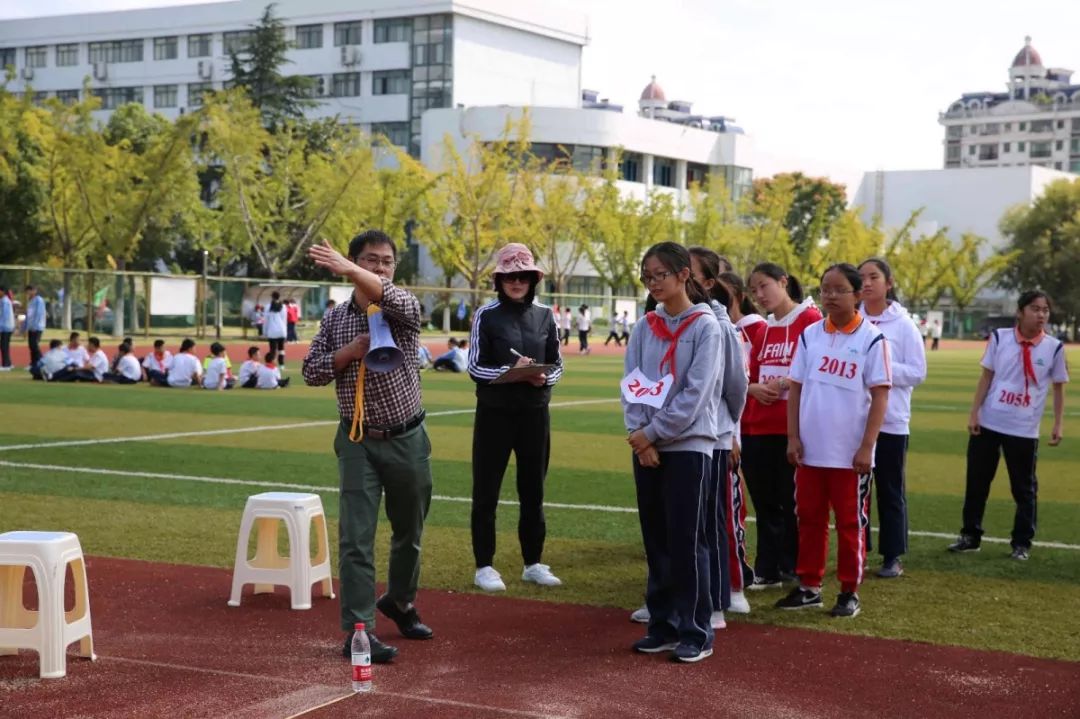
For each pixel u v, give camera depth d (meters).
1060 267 91.00
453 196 63.59
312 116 84.88
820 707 5.50
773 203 77.06
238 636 6.61
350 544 6.15
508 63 85.50
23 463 13.06
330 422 18.22
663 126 85.06
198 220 60.84
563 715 5.33
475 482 7.95
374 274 5.99
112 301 42.00
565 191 64.81
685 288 6.45
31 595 7.39
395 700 5.51
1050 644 6.60
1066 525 10.55
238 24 88.00
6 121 54.56
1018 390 9.06
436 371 32.78
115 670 5.95
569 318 61.44
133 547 8.87
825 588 8.04
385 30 83.50
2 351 29.80
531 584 7.98
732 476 7.35
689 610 6.24
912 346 8.43
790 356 8.00
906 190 109.19
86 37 93.38
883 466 8.41
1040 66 162.12
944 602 7.61
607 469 13.55
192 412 19.59
